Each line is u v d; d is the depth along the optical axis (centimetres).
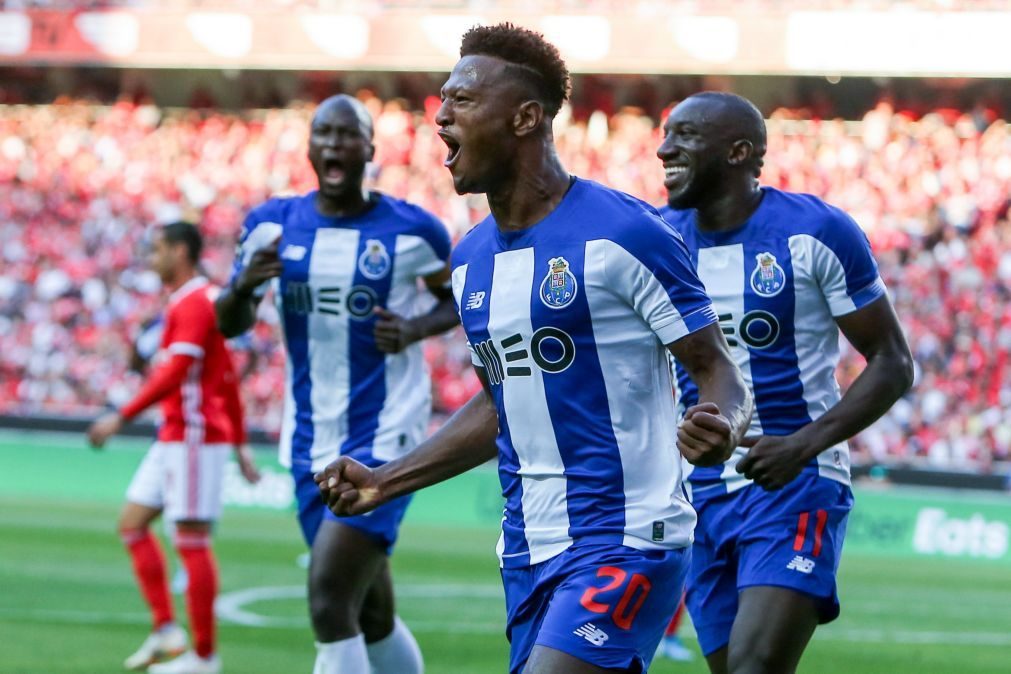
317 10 7231
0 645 2688
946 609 3628
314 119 1972
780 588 1493
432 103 7794
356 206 1997
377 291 1978
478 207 7281
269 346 6488
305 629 2983
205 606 2427
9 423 5984
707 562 1608
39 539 4306
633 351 1152
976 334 6228
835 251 1553
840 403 1522
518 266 1165
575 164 7375
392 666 1959
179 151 7844
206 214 7538
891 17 6425
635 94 7506
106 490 5734
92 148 7912
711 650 1612
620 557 1148
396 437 1973
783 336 1577
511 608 1228
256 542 4478
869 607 3612
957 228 6744
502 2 7131
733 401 1101
